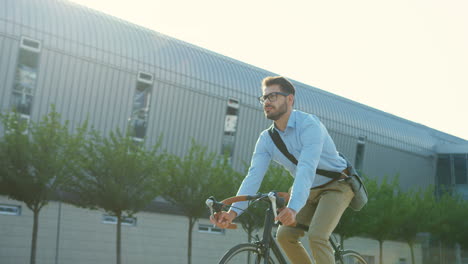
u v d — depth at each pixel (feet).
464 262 124.77
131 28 85.81
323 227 11.29
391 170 131.44
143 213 82.84
